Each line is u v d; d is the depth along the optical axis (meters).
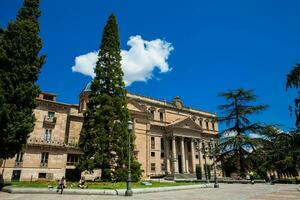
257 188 27.42
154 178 58.72
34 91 28.47
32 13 32.78
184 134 70.12
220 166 45.19
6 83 26.73
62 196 19.98
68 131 50.88
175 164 65.69
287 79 22.50
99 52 37.94
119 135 32.28
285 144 40.06
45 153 43.44
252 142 41.88
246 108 46.47
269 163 42.53
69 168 46.09
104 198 18.34
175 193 22.53
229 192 22.84
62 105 48.00
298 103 23.44
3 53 27.22
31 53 29.25
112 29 39.34
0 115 24.91
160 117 71.38
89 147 31.59
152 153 64.81
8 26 29.16
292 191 22.47
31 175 40.97
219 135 47.44
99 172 47.69
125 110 34.69
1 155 26.34
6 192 23.66
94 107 34.34
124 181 30.33
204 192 23.34
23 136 26.53
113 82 35.66
